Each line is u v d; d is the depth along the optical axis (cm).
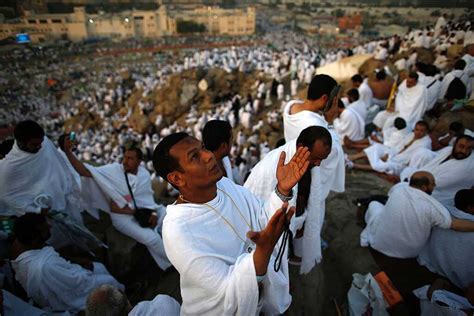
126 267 407
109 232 438
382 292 299
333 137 278
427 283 322
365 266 350
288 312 302
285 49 4338
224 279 128
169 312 208
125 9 5550
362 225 415
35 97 2777
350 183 541
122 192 395
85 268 360
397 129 600
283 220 117
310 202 256
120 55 5325
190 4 6344
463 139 375
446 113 638
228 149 268
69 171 422
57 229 400
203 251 131
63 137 362
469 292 253
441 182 397
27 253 294
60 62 3716
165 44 6319
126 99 3350
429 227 314
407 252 341
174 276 413
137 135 2478
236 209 154
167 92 2666
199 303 136
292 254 320
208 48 6028
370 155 587
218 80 2630
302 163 147
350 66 1611
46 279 291
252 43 6144
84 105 3394
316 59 2356
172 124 2605
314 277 339
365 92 820
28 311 276
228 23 6544
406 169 505
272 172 241
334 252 382
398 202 328
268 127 1602
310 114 276
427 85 740
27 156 349
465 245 298
